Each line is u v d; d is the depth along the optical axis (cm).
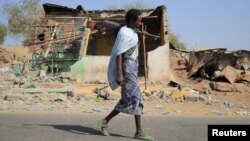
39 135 544
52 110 995
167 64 2184
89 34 2369
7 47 3794
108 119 557
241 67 2344
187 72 2448
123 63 535
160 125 684
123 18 2508
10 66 2723
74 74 2120
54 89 1488
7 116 770
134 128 635
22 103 1170
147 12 2616
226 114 1008
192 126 682
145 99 1337
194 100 1326
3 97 1309
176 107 1152
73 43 2394
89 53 2678
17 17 4294
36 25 2481
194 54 2456
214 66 2364
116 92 1401
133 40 532
